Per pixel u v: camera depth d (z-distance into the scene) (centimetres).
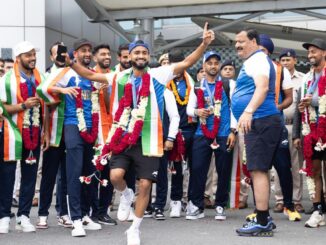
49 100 648
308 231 663
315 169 703
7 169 663
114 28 1370
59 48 594
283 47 1831
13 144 653
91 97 663
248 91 626
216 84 754
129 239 578
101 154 603
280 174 739
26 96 662
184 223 725
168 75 589
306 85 715
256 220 644
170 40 1883
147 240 617
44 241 618
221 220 745
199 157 748
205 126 743
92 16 1340
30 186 670
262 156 621
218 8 1319
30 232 666
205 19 1558
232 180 771
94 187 695
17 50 668
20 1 1330
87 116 659
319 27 1850
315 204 696
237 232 644
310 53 694
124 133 576
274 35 1656
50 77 652
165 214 802
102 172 700
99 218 716
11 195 670
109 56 701
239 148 764
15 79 663
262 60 612
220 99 744
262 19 1891
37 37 1333
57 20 1407
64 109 657
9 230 680
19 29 1331
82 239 627
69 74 659
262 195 630
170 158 753
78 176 646
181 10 1340
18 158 655
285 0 1271
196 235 645
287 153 737
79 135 648
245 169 719
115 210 830
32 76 680
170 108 736
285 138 733
